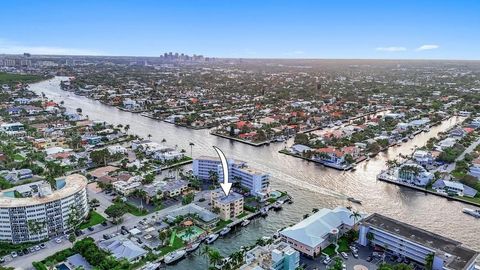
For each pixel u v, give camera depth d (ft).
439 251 654.53
